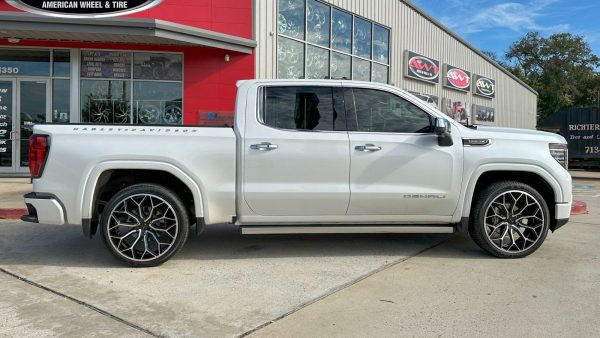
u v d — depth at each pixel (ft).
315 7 51.78
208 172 17.38
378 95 18.44
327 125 18.07
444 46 77.66
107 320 12.75
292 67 49.19
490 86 93.71
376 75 62.28
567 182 18.70
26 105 43.39
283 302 14.11
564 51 185.06
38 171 16.98
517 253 18.63
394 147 17.92
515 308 13.66
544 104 188.65
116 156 16.90
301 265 17.83
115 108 43.45
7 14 37.40
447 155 18.06
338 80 18.44
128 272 16.89
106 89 43.34
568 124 68.64
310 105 18.11
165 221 17.52
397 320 12.85
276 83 18.19
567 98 187.11
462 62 83.61
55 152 16.85
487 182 19.19
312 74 51.83
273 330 12.21
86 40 41.88
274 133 17.65
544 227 18.62
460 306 13.82
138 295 14.61
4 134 43.29
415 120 18.40
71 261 18.20
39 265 17.66
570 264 18.03
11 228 23.91
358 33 58.59
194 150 17.25
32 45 42.32
